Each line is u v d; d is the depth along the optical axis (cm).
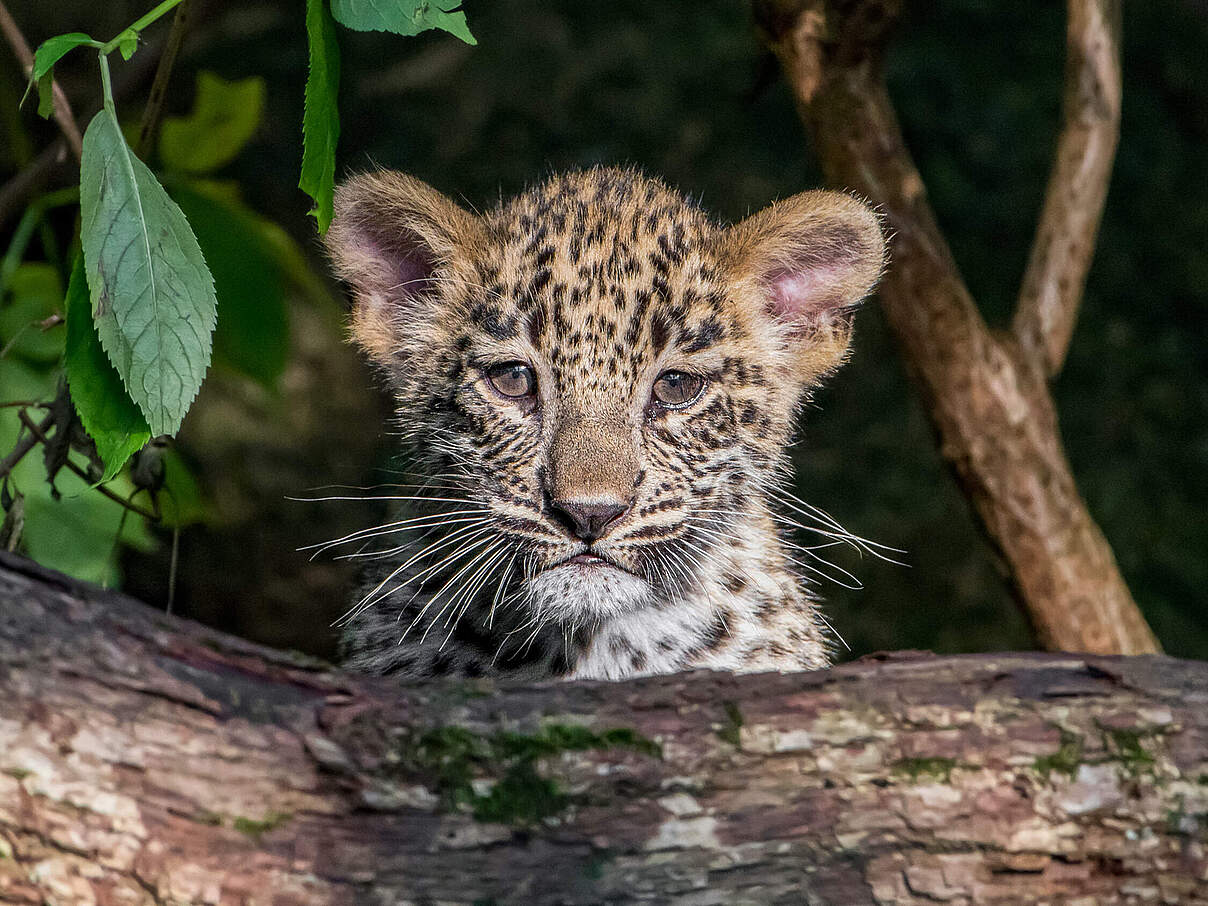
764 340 986
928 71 1967
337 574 1845
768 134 1959
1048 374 1039
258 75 1950
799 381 1013
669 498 907
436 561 945
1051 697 558
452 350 948
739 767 539
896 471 1834
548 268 927
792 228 974
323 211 650
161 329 581
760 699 549
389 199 976
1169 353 1902
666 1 2048
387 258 1002
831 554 1795
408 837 521
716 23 2042
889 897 541
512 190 1908
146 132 779
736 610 955
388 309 1008
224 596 1814
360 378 1939
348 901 512
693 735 540
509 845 526
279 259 974
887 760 546
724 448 943
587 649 939
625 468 874
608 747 536
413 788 523
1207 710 559
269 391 1027
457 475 942
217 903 503
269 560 1833
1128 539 1786
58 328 981
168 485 922
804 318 1019
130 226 577
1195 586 1772
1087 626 1034
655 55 2003
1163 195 1962
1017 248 1900
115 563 962
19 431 911
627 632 939
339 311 1081
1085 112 1048
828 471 1828
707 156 1936
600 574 885
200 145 984
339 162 1922
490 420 919
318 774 517
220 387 1886
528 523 894
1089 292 1925
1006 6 2031
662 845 533
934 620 1766
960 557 1792
